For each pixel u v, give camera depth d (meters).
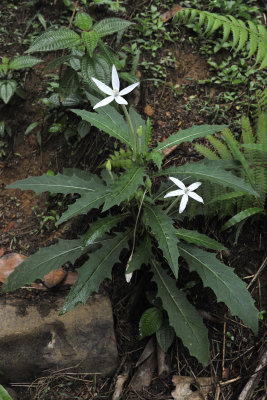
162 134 1.01
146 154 0.81
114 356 0.88
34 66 1.07
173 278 0.93
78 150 1.01
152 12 1.11
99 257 0.85
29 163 1.02
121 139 0.82
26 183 0.86
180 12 1.01
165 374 0.88
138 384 0.87
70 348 0.87
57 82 1.05
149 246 0.86
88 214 0.97
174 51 1.08
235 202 0.93
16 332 0.88
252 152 0.93
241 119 0.97
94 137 1.00
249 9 1.10
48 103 1.02
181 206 0.79
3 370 0.86
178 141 0.83
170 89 1.05
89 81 0.91
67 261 0.92
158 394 0.86
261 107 0.99
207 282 0.84
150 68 1.06
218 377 0.87
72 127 1.01
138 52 1.05
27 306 0.90
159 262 0.90
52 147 1.02
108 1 1.09
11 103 1.04
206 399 0.85
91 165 0.99
